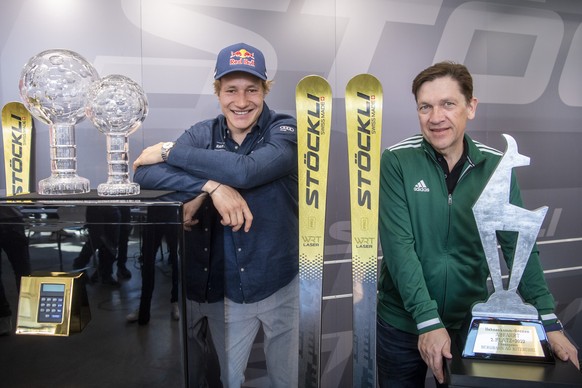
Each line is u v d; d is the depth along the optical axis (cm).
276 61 241
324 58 246
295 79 244
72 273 110
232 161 140
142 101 129
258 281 158
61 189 127
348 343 262
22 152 227
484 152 141
